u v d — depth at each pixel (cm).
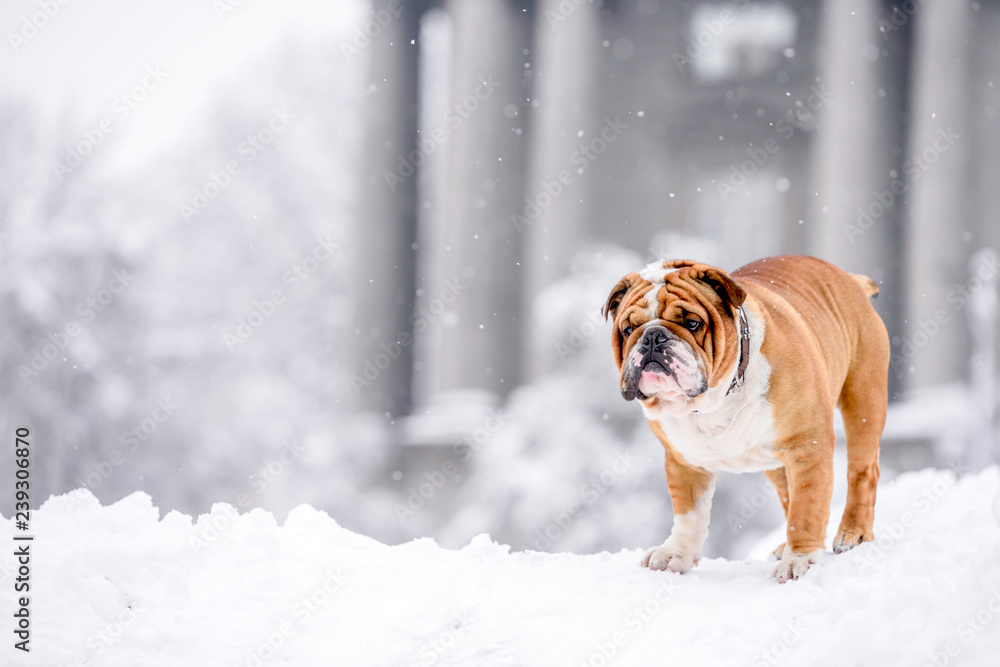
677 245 2239
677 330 431
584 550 1833
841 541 507
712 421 455
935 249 2248
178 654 383
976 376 2109
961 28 2284
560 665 360
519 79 2459
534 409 1961
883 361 542
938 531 403
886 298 2280
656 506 1845
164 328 2666
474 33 2439
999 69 2291
